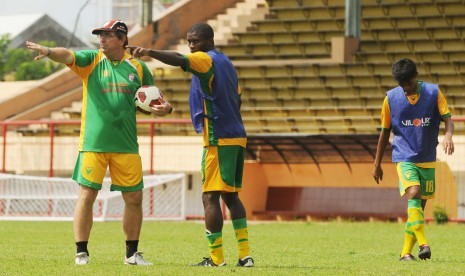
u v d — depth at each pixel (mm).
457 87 72250
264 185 65375
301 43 79688
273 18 83938
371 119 72062
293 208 63938
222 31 84188
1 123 66875
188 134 74312
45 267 24391
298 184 64625
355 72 75312
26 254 31234
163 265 25281
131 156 25219
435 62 73625
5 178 63562
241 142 24875
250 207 63750
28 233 46031
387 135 28312
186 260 28594
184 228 51438
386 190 62281
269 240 41000
